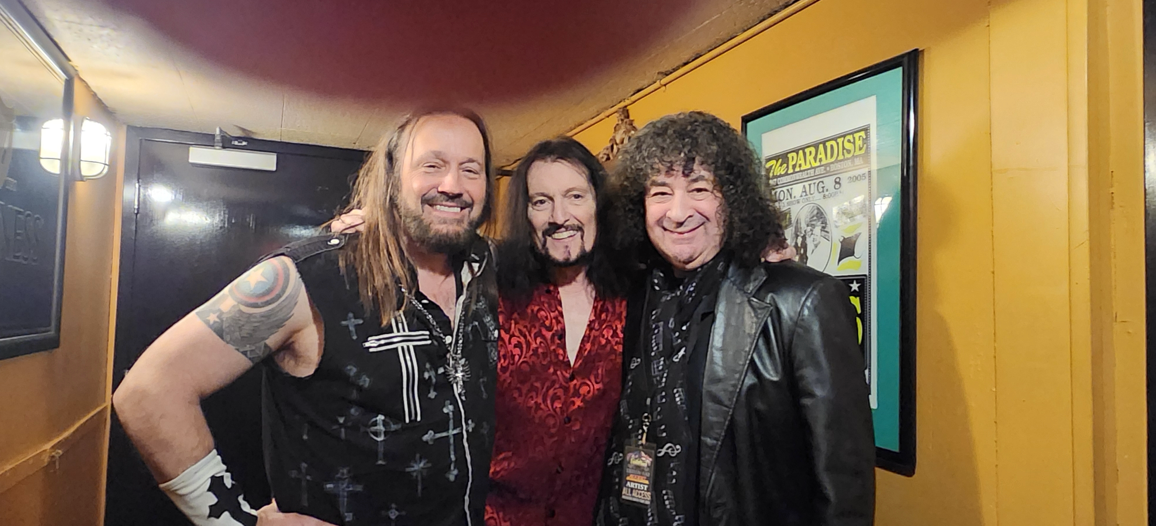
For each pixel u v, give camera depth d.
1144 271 0.88
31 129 1.62
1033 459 0.95
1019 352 0.97
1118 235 0.90
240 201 2.81
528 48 1.73
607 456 1.10
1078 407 0.90
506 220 1.20
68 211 1.99
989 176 1.02
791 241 1.40
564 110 2.25
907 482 1.15
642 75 1.96
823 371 0.87
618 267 1.18
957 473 1.06
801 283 0.92
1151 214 0.87
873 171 1.20
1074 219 0.91
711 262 1.02
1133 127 0.90
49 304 1.80
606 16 1.54
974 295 1.04
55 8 1.56
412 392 1.03
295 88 2.07
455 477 1.05
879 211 1.19
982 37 1.04
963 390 1.06
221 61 1.87
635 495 0.98
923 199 1.13
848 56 1.30
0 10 1.40
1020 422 0.97
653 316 1.07
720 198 1.00
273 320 0.96
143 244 2.69
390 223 1.07
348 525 1.01
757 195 1.02
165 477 0.91
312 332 1.02
